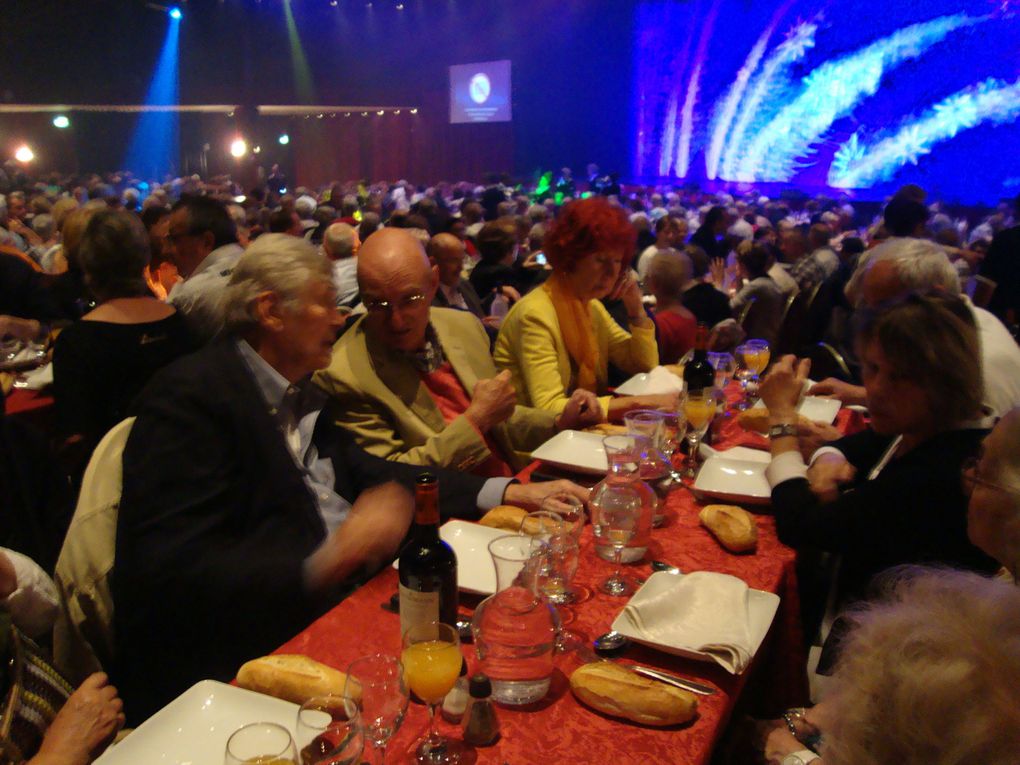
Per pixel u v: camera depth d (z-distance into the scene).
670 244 7.52
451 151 24.52
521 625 1.18
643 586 1.46
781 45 18.03
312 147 25.84
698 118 20.03
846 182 17.55
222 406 1.74
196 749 1.09
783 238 7.11
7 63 18.00
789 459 1.90
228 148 22.98
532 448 2.56
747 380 2.95
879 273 2.46
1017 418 1.21
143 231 3.01
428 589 1.25
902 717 0.67
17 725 1.33
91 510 1.69
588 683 1.18
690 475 2.17
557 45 22.03
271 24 22.17
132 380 2.94
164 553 1.62
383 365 2.31
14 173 17.52
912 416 1.67
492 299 5.81
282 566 1.59
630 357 3.29
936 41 15.81
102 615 1.67
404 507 1.64
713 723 1.16
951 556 1.60
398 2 23.34
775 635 1.72
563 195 19.48
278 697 1.19
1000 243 4.86
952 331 1.62
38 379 3.50
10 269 4.29
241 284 1.80
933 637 0.69
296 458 1.88
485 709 1.10
